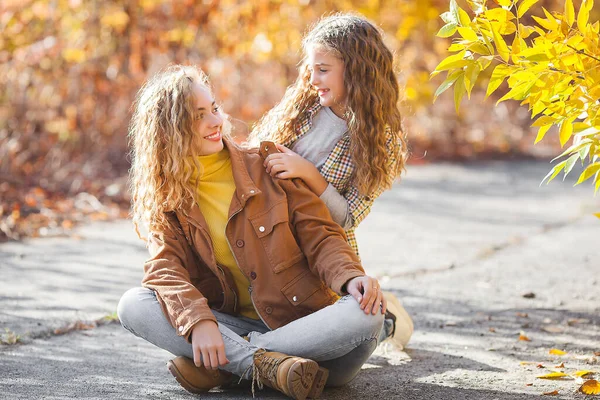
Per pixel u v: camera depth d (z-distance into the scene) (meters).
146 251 8.00
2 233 8.46
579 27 3.90
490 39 3.92
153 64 13.23
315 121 4.52
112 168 11.98
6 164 10.93
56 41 11.95
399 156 4.59
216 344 3.78
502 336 5.36
